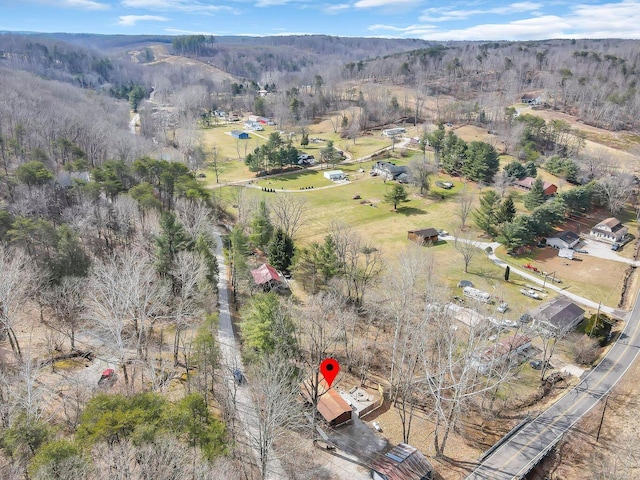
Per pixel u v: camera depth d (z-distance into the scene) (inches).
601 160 5910.4
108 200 3599.9
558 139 7160.4
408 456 1813.5
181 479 1261.1
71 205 3457.2
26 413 1633.9
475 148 5861.2
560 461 2005.4
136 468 1332.4
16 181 3462.1
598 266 3897.6
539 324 2842.0
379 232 4436.5
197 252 2800.2
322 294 2755.9
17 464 1396.4
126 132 6107.3
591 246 4284.0
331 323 2655.0
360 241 3722.9
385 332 2802.7
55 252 2731.3
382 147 7367.1
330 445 1936.5
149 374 2161.7
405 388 2108.8
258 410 1707.7
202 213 3243.1
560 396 2410.2
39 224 2751.0
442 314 2571.4
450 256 3973.9
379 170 6166.3
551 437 2106.3
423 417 2194.9
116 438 1384.1
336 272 3085.6
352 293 3120.1
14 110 4990.2
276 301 2287.2
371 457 1894.7
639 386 2476.6
